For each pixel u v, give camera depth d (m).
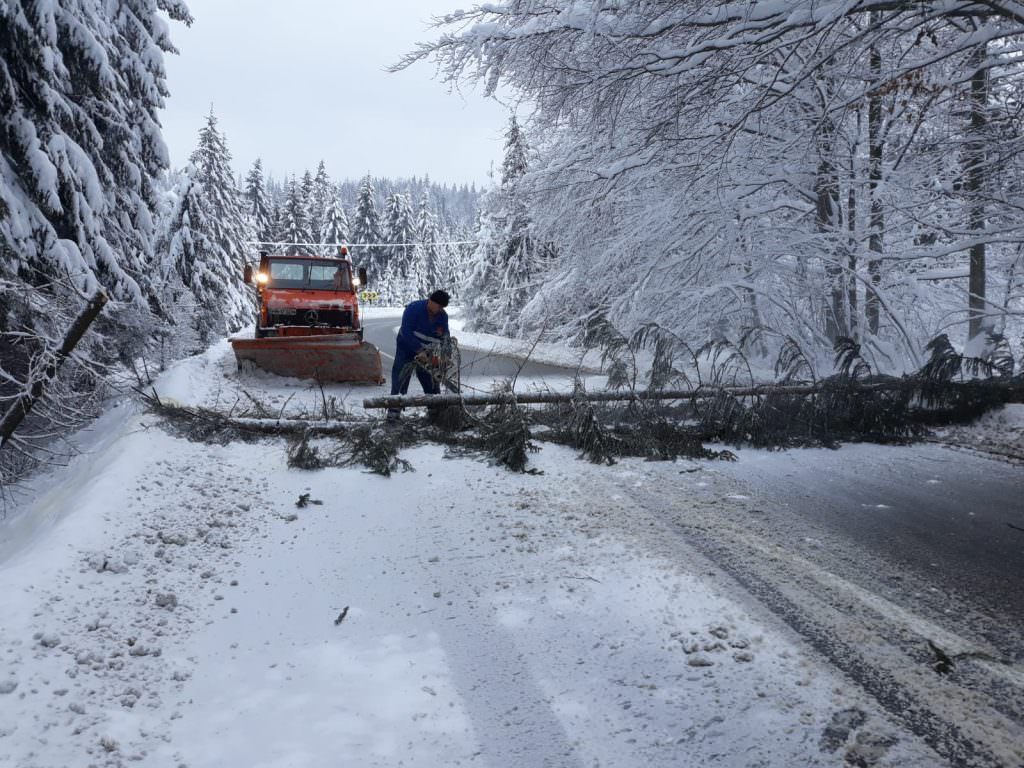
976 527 4.37
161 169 15.70
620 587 3.49
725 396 7.03
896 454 6.55
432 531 4.43
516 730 2.37
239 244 36.16
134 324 11.43
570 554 3.95
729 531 4.30
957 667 2.68
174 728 2.41
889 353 11.33
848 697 2.48
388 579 3.70
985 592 3.38
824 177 11.49
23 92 10.38
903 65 9.23
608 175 11.80
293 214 73.38
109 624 3.08
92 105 12.34
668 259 12.36
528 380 11.98
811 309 12.50
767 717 2.38
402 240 85.56
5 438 6.38
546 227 13.57
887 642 2.89
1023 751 2.16
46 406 7.46
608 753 2.23
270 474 5.71
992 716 2.35
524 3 9.77
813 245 11.80
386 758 2.23
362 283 14.58
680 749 2.23
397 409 7.00
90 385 9.22
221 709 2.53
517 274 28.75
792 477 5.69
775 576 3.59
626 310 13.27
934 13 6.73
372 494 5.24
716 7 8.07
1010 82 10.27
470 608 3.32
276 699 2.59
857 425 7.29
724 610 3.20
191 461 5.80
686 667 2.72
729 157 11.02
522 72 10.18
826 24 6.73
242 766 2.20
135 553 3.84
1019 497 5.03
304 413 7.41
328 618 3.26
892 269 12.25
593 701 2.52
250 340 10.70
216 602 3.42
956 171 10.95
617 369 7.48
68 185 10.51
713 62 8.51
